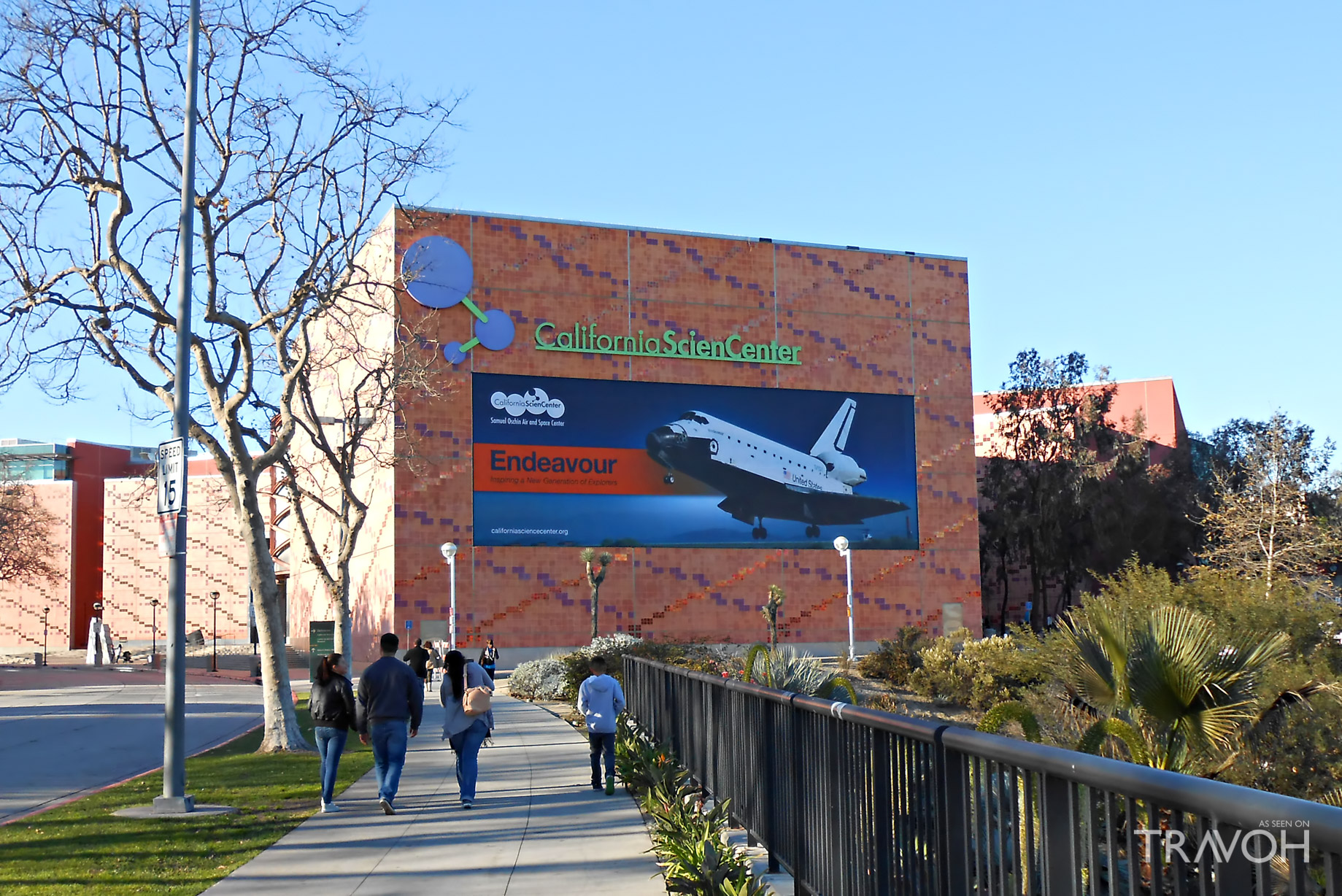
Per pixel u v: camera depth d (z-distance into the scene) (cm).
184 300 1347
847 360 5525
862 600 5369
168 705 1230
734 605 5159
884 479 5509
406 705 1173
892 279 5656
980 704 3078
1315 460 6347
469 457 4859
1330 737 1272
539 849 945
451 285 4878
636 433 5128
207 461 7675
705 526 5169
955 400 5678
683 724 1282
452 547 3888
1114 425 7381
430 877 845
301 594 6481
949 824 452
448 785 1357
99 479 8500
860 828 590
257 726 2405
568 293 5112
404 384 3375
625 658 2098
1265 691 1184
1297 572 4788
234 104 1858
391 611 4703
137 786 1409
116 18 1758
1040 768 351
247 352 1895
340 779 1446
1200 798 255
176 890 812
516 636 4828
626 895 778
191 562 7600
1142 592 1745
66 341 1812
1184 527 6856
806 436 5406
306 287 1961
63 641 7969
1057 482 6750
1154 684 1070
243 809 1204
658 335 5225
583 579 4956
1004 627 7031
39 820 1147
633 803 1181
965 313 5753
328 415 5569
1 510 6969
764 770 831
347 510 3428
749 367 5356
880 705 2972
